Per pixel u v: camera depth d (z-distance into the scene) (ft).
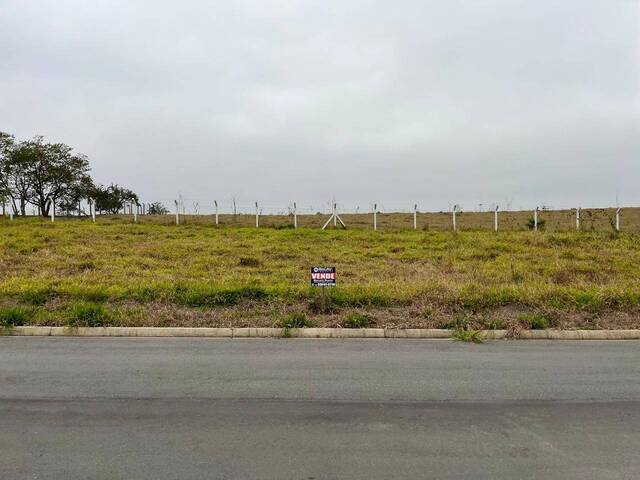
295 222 89.10
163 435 13.80
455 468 12.00
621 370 20.83
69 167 140.56
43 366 20.80
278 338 26.84
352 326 28.30
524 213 113.39
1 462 12.17
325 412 15.65
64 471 11.75
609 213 103.09
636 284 39.04
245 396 17.10
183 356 22.67
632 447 13.24
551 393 17.67
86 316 28.58
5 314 28.17
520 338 27.32
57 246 59.88
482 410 15.93
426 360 22.30
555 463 12.30
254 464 12.15
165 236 70.95
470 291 34.81
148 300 33.37
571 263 51.01
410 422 14.89
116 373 19.80
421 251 60.49
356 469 11.93
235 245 63.62
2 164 131.85
